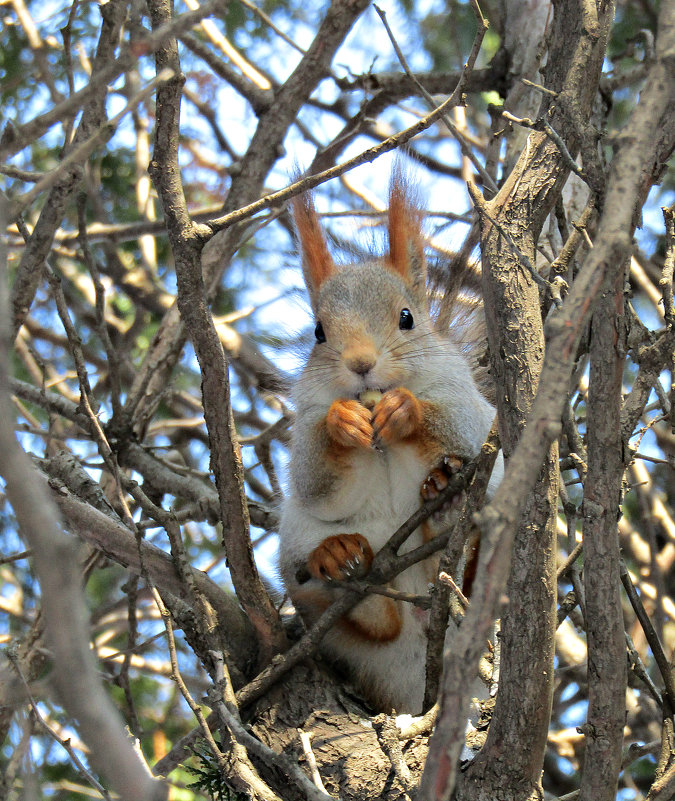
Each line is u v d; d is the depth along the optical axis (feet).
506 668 14.61
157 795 9.46
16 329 19.20
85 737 9.05
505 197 15.96
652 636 18.03
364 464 21.06
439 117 16.44
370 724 18.76
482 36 16.43
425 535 20.61
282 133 28.76
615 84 28.96
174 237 17.28
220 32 34.78
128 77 25.22
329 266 23.67
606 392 13.30
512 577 14.34
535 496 14.24
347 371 20.98
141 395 27.09
